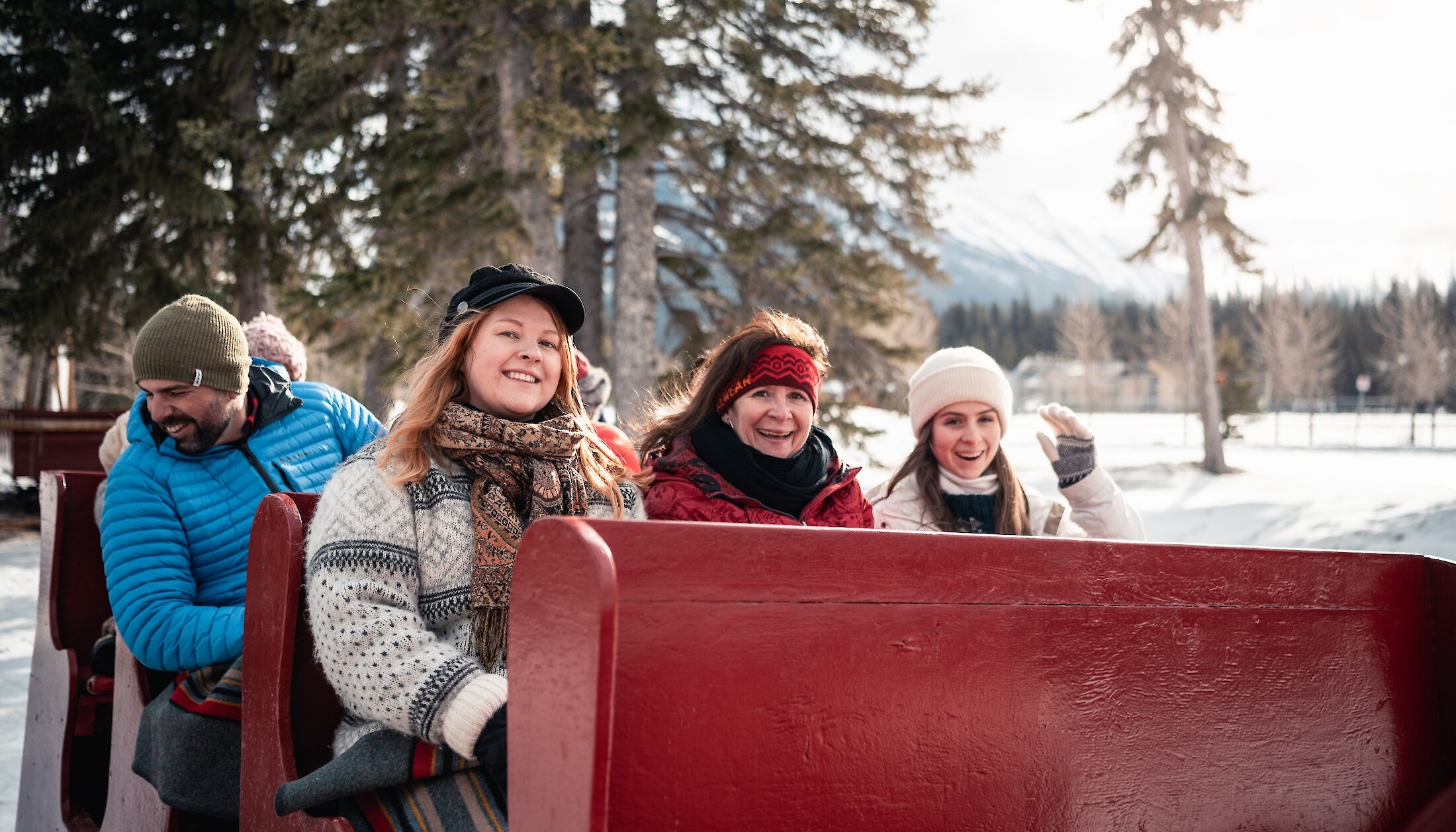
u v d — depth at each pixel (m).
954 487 3.04
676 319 14.66
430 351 1.93
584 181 12.79
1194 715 1.42
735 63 12.19
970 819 1.25
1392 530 9.48
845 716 1.18
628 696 1.05
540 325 1.92
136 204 13.86
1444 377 59.41
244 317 14.32
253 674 1.80
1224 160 19.88
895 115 13.51
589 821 0.95
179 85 13.79
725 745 1.10
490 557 1.70
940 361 3.04
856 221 14.17
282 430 2.63
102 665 2.59
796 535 1.16
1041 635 1.32
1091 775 1.34
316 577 1.61
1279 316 68.06
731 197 13.52
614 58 10.24
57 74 13.07
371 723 1.62
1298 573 1.53
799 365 2.45
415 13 10.27
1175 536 10.67
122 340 20.28
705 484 2.36
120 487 2.31
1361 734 1.54
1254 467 21.20
